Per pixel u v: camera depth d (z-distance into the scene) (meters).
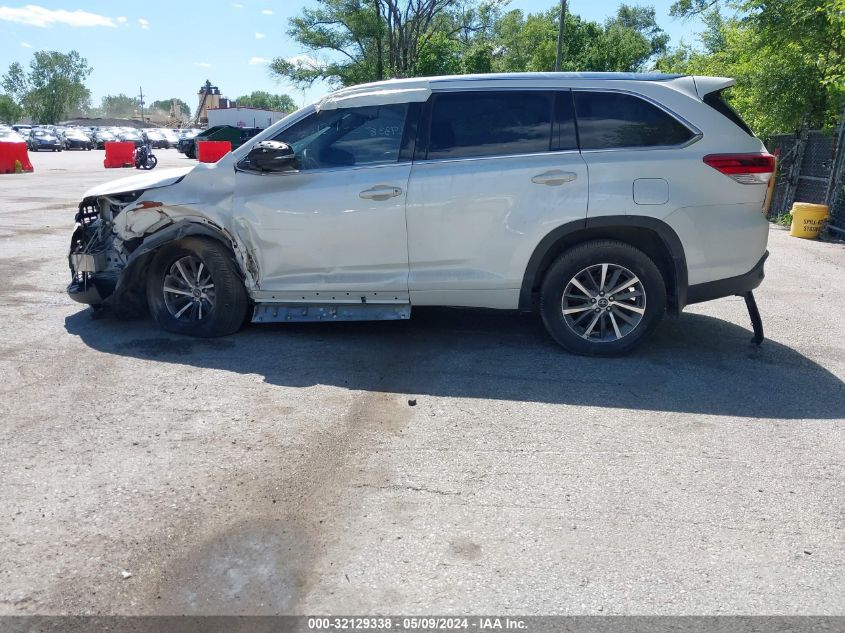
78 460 3.70
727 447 3.96
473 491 3.45
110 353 5.37
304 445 3.91
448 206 5.14
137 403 4.45
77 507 3.26
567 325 5.31
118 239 5.80
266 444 3.91
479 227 5.15
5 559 2.88
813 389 4.86
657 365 5.25
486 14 41.12
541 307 5.31
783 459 3.84
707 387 4.85
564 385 4.82
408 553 2.96
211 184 5.53
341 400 4.53
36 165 30.27
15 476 3.53
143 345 5.55
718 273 5.15
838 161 12.76
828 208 12.59
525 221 5.10
